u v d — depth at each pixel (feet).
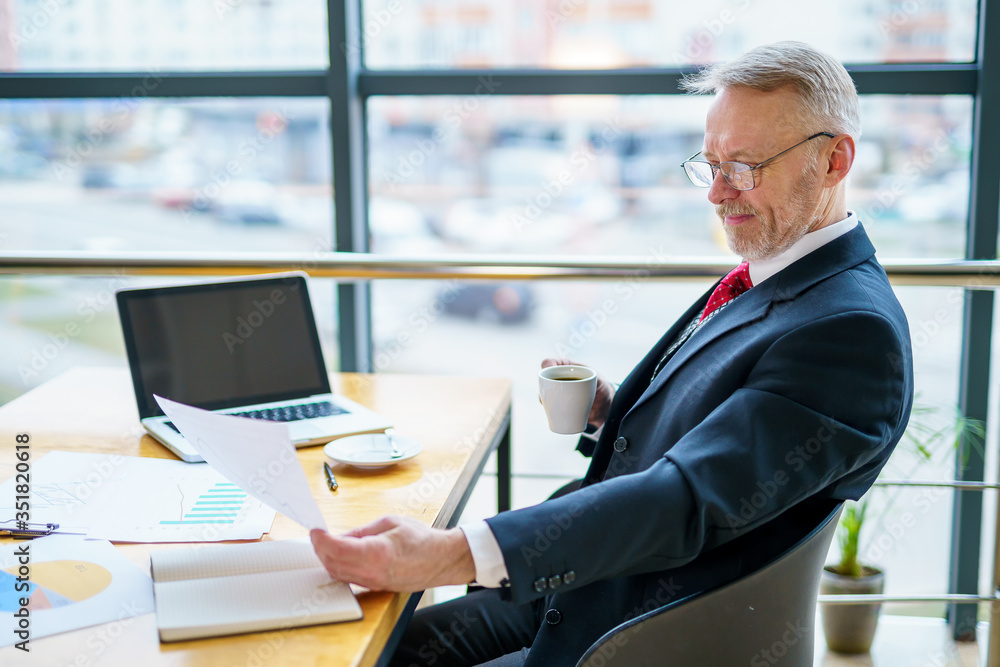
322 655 2.48
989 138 6.85
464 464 3.92
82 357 7.14
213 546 3.05
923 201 7.18
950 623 7.29
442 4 7.34
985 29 6.72
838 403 3.18
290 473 2.63
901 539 7.30
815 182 3.65
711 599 3.07
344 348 7.84
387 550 2.75
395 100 7.63
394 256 6.37
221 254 6.43
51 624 2.59
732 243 3.86
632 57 7.28
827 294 3.48
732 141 3.67
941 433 6.73
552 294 9.60
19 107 7.71
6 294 7.78
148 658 2.44
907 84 6.97
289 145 7.65
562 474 6.46
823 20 7.09
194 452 3.95
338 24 7.21
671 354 4.25
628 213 8.21
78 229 8.60
